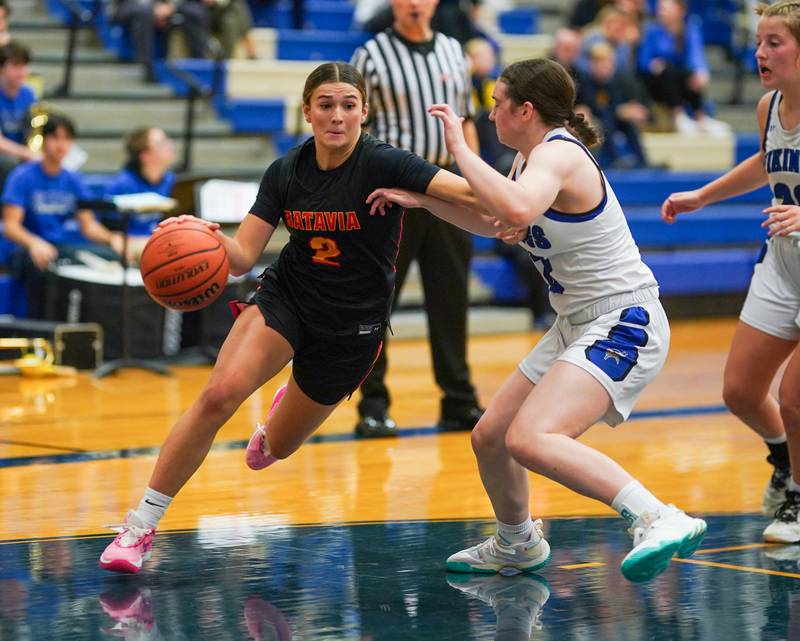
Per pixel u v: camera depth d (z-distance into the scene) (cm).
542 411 603
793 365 721
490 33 2338
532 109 622
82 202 1406
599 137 642
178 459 656
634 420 1175
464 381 1105
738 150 2352
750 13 2661
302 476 922
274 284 670
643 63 2361
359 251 655
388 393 1094
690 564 685
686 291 2038
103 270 1519
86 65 1991
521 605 609
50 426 1123
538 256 635
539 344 653
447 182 631
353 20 2388
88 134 1870
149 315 1503
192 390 1334
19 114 1653
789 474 791
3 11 1700
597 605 609
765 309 758
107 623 577
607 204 620
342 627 574
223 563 686
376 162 641
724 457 998
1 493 861
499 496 659
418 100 1036
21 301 1545
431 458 989
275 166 668
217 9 2102
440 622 582
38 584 643
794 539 729
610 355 612
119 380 1405
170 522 781
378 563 688
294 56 2198
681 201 812
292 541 734
